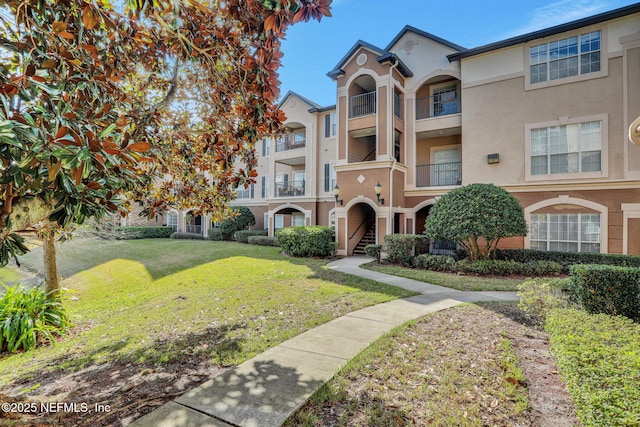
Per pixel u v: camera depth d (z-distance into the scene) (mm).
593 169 11938
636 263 10391
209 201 6258
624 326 3996
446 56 15445
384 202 15086
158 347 5102
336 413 3129
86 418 3098
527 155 13086
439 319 6023
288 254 15938
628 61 11398
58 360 5211
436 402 3314
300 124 22109
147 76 5051
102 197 2545
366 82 17188
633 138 6398
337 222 16438
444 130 16031
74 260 14969
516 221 10781
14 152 1980
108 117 3213
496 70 13852
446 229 11438
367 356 4355
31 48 2549
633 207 11250
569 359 3146
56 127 2086
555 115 12609
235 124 4859
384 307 6855
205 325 6035
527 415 3117
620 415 2262
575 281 6008
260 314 6531
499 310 6609
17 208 2271
